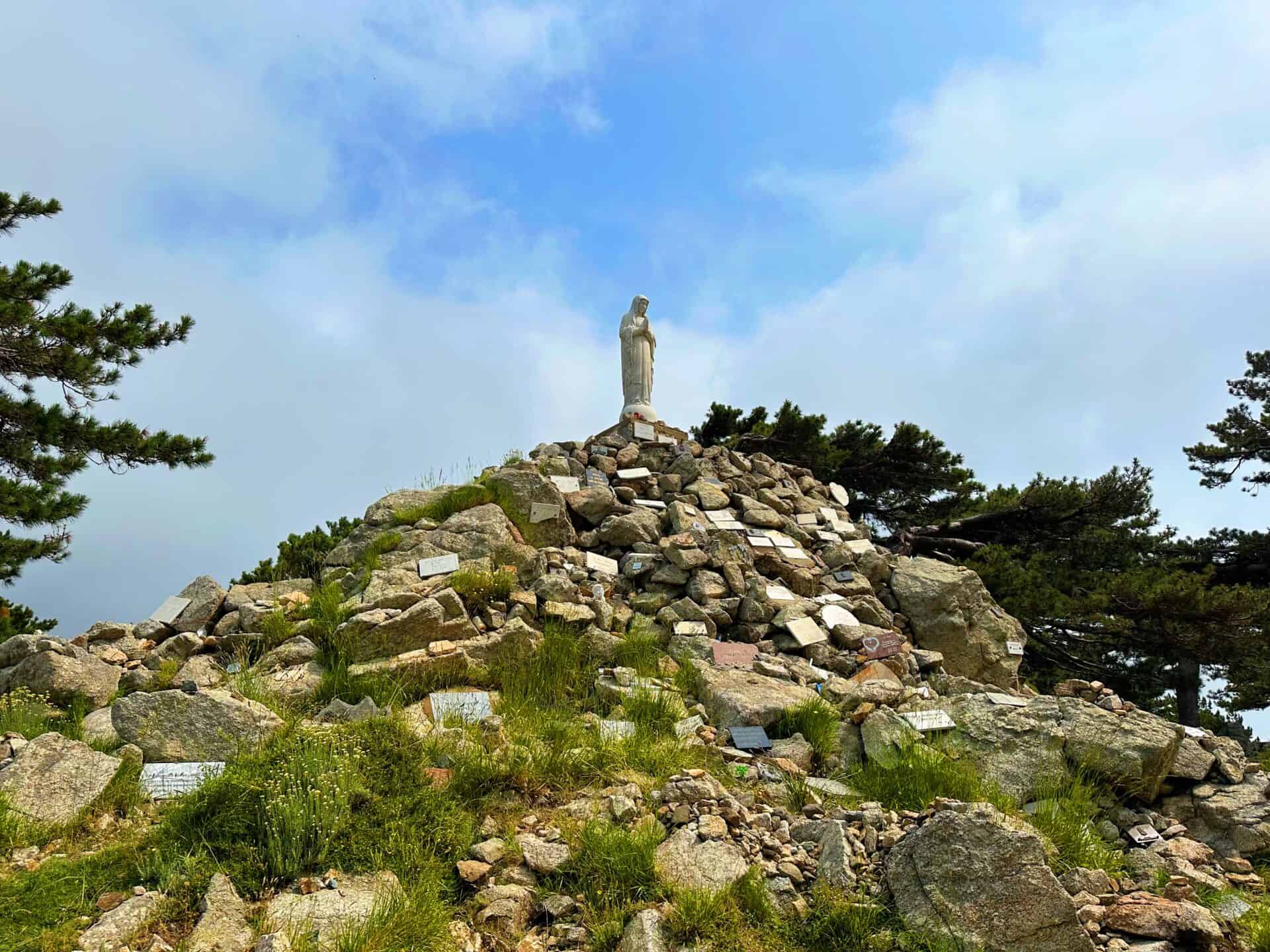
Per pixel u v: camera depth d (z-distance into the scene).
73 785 6.72
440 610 10.11
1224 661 20.08
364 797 6.56
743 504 16.08
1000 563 21.19
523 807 7.00
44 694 9.03
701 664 10.52
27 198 18.02
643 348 19.17
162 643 10.95
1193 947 5.86
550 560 12.74
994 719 9.05
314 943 5.27
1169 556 24.44
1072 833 7.45
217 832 6.20
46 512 15.13
